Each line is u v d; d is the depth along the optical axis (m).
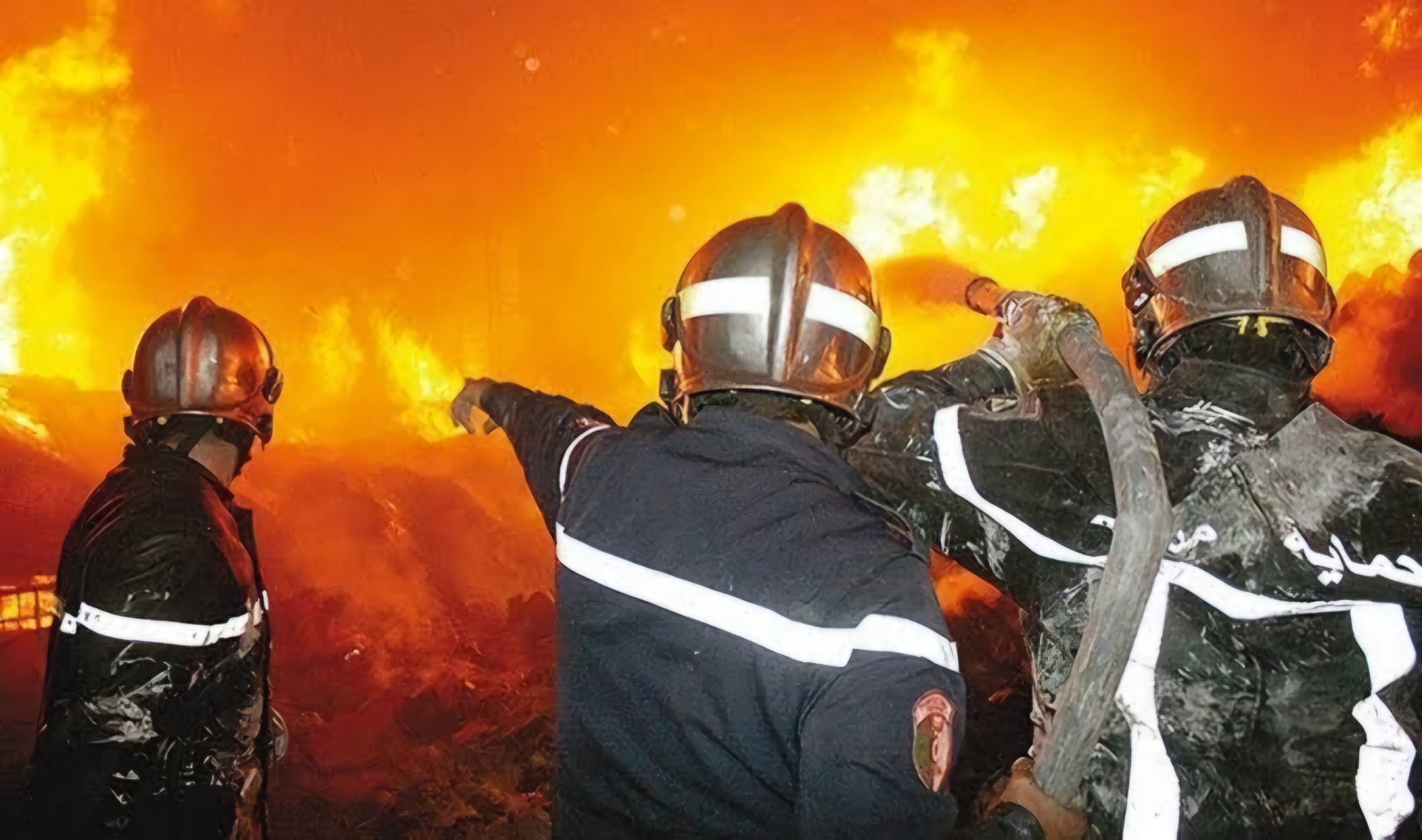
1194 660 1.48
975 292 1.74
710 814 1.33
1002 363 1.68
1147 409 1.59
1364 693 1.47
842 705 1.27
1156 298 1.69
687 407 1.60
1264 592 1.48
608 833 1.37
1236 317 1.59
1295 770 1.47
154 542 2.06
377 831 4.53
